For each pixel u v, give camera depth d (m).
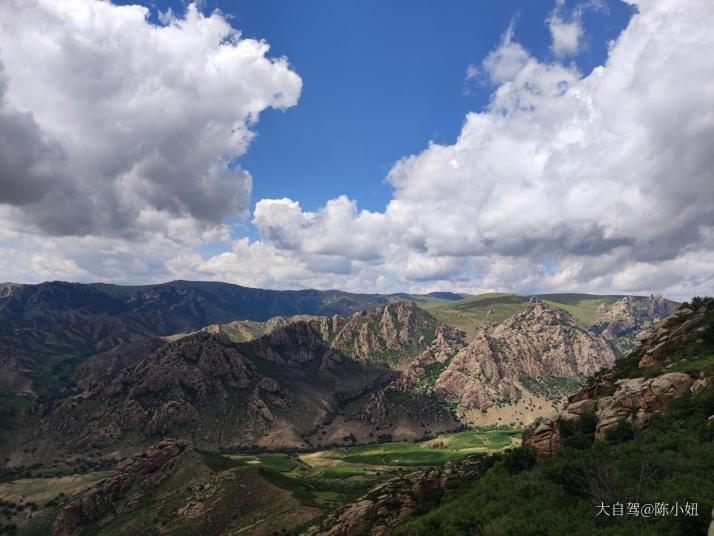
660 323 103.50
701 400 60.12
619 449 56.25
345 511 110.62
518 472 73.31
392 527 96.25
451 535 53.25
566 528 42.25
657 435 57.75
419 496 103.25
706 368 68.94
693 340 87.06
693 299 103.12
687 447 51.03
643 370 85.88
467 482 99.94
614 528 39.03
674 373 70.25
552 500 50.25
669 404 65.50
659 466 47.34
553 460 63.59
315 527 115.94
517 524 46.44
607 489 44.56
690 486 41.38
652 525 37.84
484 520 52.66
